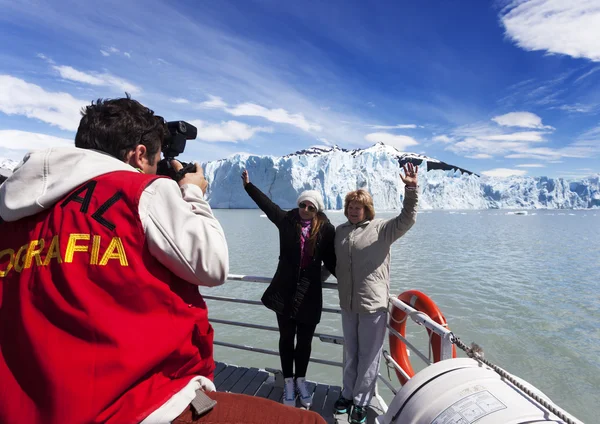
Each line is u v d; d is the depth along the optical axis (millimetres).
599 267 16109
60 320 637
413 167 2137
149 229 710
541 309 9953
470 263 17062
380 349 2250
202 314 798
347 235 2318
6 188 747
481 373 1235
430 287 12445
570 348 7477
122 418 625
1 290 706
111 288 668
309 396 2334
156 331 682
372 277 2227
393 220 2227
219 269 761
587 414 5449
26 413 593
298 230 2340
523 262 17406
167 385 713
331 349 7508
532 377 6461
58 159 741
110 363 617
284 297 2346
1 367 632
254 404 793
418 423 1177
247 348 2744
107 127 820
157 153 930
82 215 704
